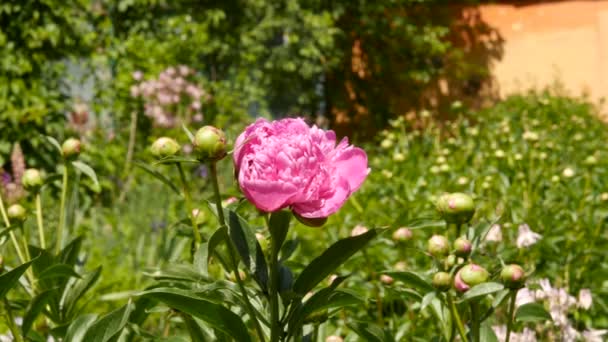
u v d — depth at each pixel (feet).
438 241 5.10
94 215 18.71
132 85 29.12
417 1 40.19
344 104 40.50
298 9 35.60
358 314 9.23
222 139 4.10
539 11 38.40
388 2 39.17
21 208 5.77
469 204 4.93
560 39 37.78
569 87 37.52
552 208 11.76
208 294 4.25
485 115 32.48
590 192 12.88
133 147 28.35
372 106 40.32
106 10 31.30
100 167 25.43
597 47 36.76
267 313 4.82
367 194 14.44
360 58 41.52
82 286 5.70
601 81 36.70
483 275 4.59
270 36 36.68
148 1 32.63
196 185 23.95
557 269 9.70
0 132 24.72
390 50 40.83
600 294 9.58
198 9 36.47
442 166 13.71
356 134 38.22
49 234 16.26
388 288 5.31
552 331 7.03
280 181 3.70
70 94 28.30
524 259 9.49
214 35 36.11
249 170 3.86
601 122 31.96
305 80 39.32
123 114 29.30
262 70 37.55
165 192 21.08
